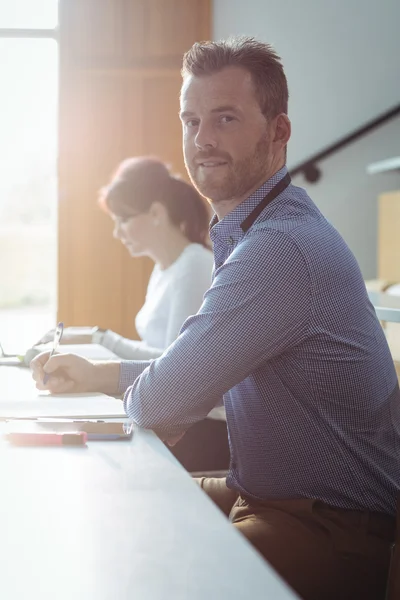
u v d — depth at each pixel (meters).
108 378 1.38
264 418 1.22
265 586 0.57
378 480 1.19
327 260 1.18
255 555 0.63
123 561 0.61
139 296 3.90
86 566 0.61
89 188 3.87
